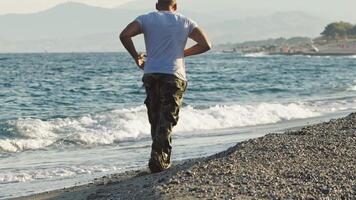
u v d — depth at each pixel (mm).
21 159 12766
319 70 67188
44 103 28266
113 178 8969
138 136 16672
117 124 18016
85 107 26344
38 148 14555
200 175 7188
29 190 9070
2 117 22125
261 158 8062
